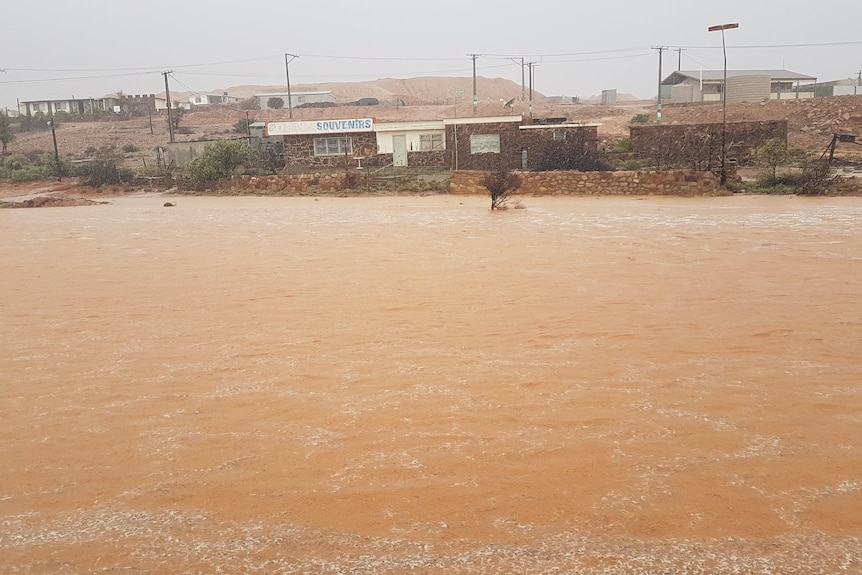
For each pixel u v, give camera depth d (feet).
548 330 26.35
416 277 38.60
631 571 11.05
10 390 21.09
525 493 13.74
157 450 16.40
